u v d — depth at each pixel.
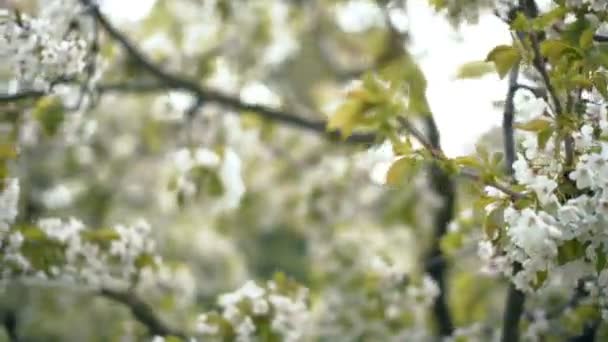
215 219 14.54
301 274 21.17
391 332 9.39
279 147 12.71
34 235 7.00
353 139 7.82
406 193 10.45
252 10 13.07
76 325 12.31
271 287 8.11
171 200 14.37
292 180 12.78
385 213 10.81
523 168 4.57
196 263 15.71
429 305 9.31
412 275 9.41
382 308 9.37
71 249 7.33
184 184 9.09
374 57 11.44
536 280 4.47
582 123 4.59
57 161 13.38
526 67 4.94
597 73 4.68
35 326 12.36
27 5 7.22
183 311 10.70
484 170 4.67
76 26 6.57
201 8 12.88
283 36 13.45
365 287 9.42
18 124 7.25
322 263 10.58
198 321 7.78
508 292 6.18
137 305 8.23
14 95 6.61
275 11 13.38
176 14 12.97
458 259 9.15
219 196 9.09
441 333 9.48
